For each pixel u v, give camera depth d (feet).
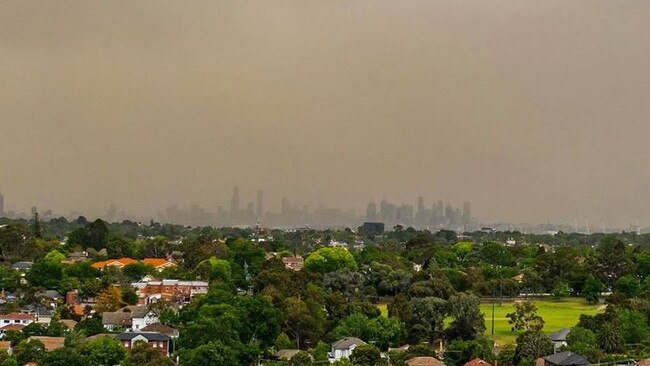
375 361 582.76
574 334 640.99
